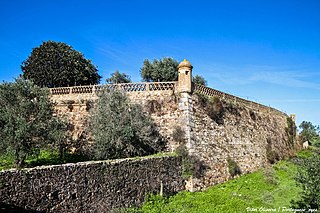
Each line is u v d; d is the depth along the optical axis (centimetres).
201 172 2388
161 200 1861
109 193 1553
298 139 5312
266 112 4134
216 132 2767
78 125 2622
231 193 2266
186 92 2573
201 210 1781
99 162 1531
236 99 3328
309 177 1686
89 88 2719
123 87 2686
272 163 3684
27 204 1165
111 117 2161
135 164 1773
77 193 1380
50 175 1270
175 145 2464
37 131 1869
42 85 3409
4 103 1925
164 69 4094
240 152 3053
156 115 2586
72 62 3506
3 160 2006
